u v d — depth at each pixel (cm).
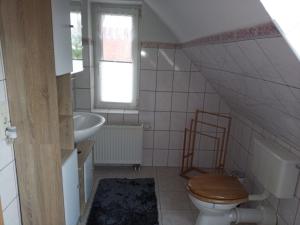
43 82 126
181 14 143
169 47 251
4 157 124
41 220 148
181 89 263
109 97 282
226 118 270
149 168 283
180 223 196
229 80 165
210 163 283
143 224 192
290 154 151
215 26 111
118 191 235
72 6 169
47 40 121
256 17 74
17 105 128
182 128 275
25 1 117
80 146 215
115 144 263
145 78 259
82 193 194
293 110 107
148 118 271
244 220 177
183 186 250
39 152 136
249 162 213
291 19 65
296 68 76
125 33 265
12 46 121
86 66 254
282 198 155
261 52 88
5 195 126
